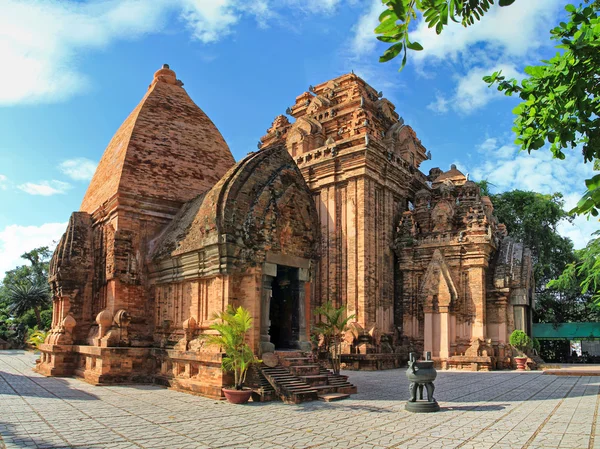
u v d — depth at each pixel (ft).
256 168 69.51
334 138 138.21
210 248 65.00
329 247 119.03
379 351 108.88
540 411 51.60
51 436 39.73
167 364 71.31
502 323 115.03
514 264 118.73
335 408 53.36
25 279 241.76
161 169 88.28
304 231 72.33
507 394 64.39
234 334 56.39
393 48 15.58
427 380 52.39
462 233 116.16
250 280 64.95
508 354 110.32
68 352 84.53
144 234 82.53
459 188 134.92
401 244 122.72
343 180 119.75
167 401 57.26
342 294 115.55
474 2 16.05
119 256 78.64
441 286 112.78
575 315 167.63
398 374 94.32
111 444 37.37
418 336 118.52
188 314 70.03
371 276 113.80
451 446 37.06
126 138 90.02
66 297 87.15
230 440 38.83
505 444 37.50
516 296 116.57
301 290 71.51
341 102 144.77
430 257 119.44
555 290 165.37
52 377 81.92
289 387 58.80
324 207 122.52
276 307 76.38
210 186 93.56
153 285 79.05
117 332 74.49
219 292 64.13
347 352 107.14
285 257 69.46
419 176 144.05
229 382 60.08
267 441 38.60
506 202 178.50
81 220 92.12
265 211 67.62
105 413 49.70
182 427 43.37
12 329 228.63
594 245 79.71
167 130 93.45
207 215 67.05
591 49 19.89
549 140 22.72
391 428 43.27
